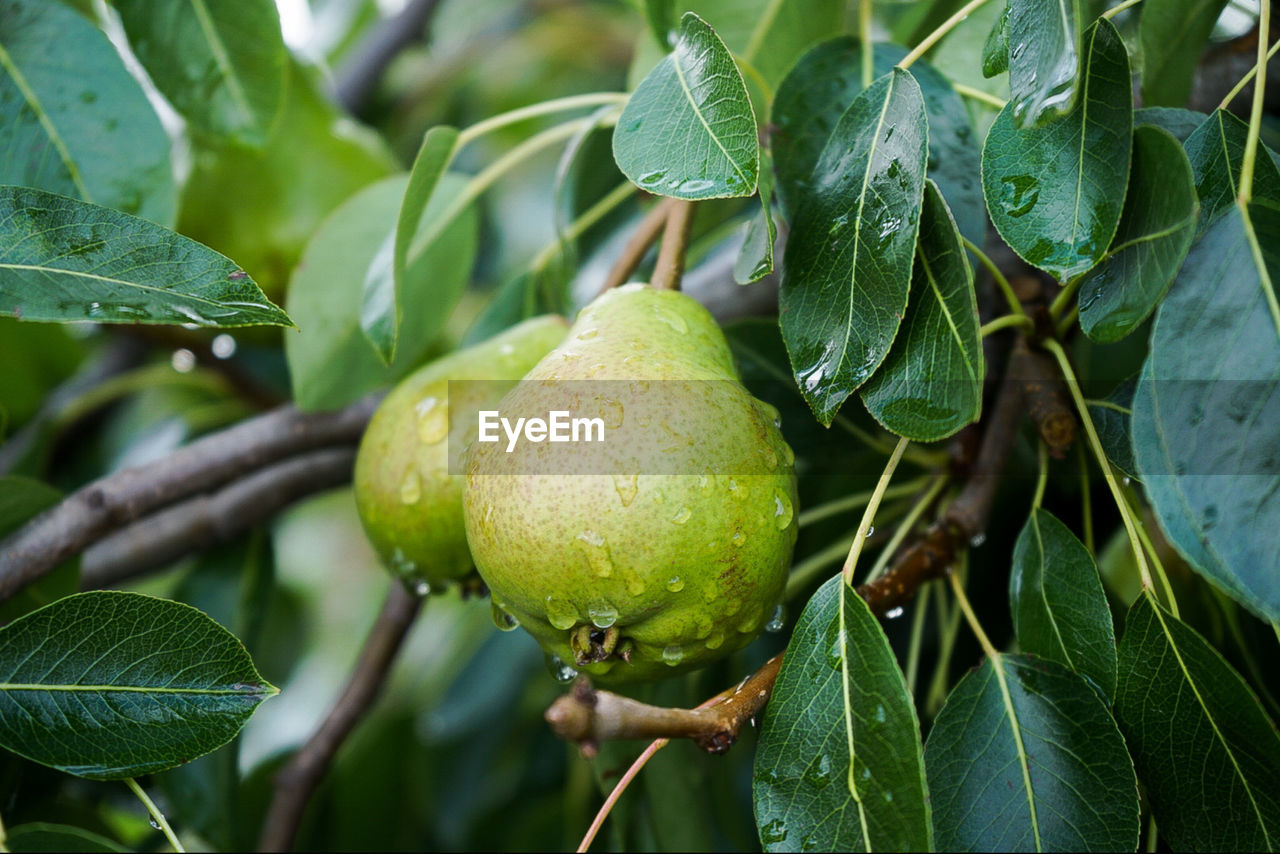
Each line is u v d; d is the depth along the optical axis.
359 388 0.62
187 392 0.89
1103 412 0.50
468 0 1.20
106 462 0.87
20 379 0.75
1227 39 0.58
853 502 0.58
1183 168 0.44
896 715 0.45
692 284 0.65
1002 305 0.58
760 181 0.48
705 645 0.48
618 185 0.69
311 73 0.69
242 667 0.48
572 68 1.09
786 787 0.46
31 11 0.55
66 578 0.59
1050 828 0.47
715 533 0.47
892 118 0.47
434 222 0.62
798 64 0.52
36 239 0.47
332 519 1.19
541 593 0.47
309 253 0.61
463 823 0.83
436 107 1.06
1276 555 0.42
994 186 0.47
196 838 0.64
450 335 0.85
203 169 0.67
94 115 0.55
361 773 0.81
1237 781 0.47
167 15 0.58
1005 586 0.62
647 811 0.59
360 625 1.14
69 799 0.62
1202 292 0.44
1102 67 0.46
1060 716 0.48
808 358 0.47
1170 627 0.47
